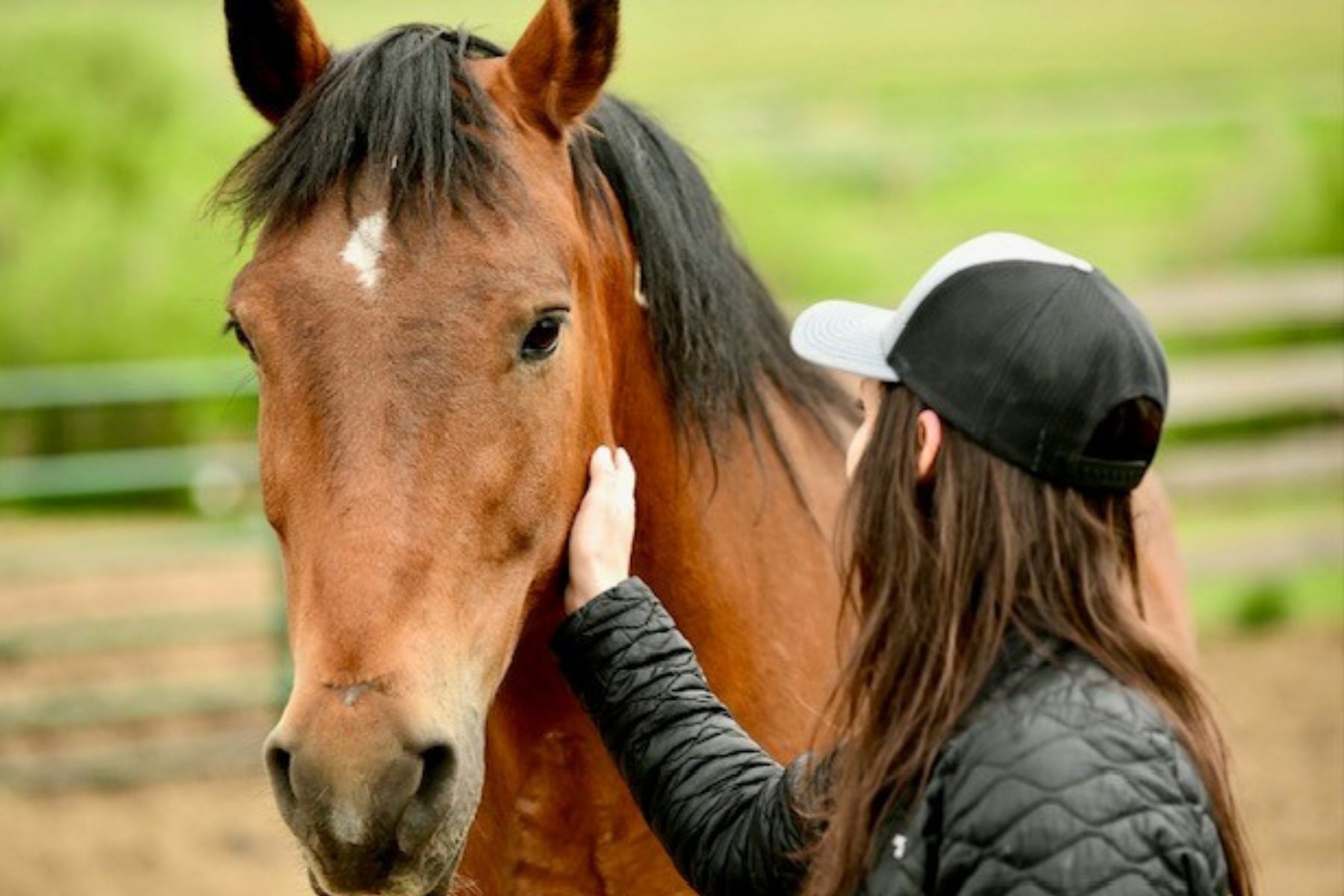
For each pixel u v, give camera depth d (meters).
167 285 11.80
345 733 2.32
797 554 3.39
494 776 3.16
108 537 10.50
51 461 10.95
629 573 3.11
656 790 2.55
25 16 13.53
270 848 7.24
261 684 8.52
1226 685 8.91
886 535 2.16
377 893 2.38
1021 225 17.14
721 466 3.22
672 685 2.62
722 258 3.19
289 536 2.56
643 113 3.22
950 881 1.96
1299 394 11.19
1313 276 11.50
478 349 2.52
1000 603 2.06
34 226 12.10
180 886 6.82
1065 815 1.89
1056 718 1.96
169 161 12.78
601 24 2.84
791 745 3.32
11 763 7.94
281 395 2.54
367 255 2.53
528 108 2.84
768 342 3.57
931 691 2.06
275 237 2.62
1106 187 18.67
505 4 34.84
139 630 8.78
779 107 23.25
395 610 2.41
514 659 2.98
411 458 2.47
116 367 11.34
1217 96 22.98
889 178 18.45
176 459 10.59
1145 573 4.30
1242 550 10.61
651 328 3.09
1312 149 14.50
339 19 31.17
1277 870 6.70
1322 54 31.70
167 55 13.63
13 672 9.05
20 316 11.55
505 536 2.59
